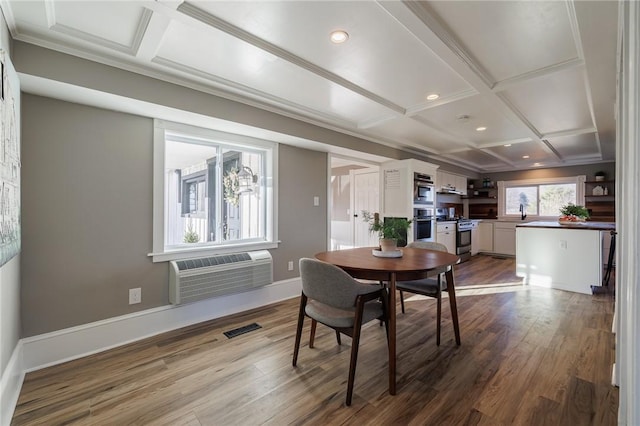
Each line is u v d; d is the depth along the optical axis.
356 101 2.89
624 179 1.35
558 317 2.95
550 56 2.09
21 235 1.96
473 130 3.95
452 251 5.89
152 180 2.56
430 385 1.83
